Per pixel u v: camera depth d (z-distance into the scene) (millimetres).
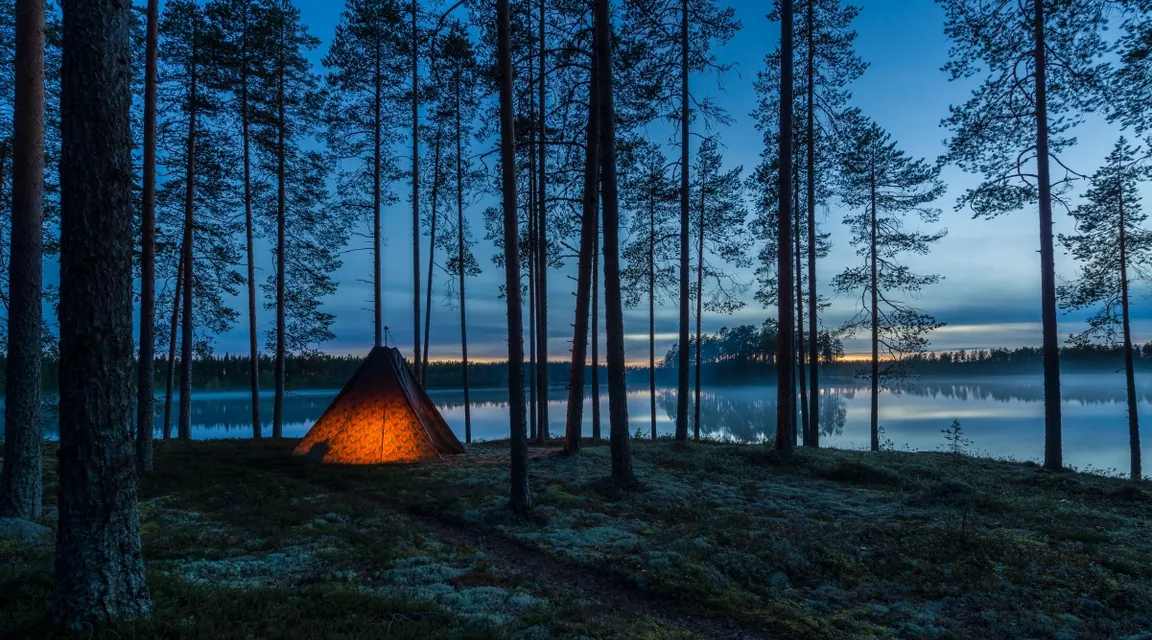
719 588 6070
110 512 4125
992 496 10328
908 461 14672
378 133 19969
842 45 17312
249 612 4664
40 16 8055
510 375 8992
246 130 19109
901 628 5309
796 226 19875
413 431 14734
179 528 7691
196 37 17484
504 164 8891
